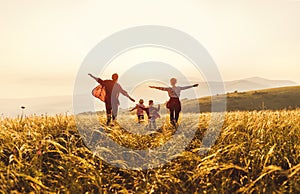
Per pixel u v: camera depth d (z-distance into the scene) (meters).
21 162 5.60
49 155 6.39
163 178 5.22
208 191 4.61
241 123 8.13
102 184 5.14
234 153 5.75
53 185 5.00
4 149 6.54
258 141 6.16
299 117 8.74
